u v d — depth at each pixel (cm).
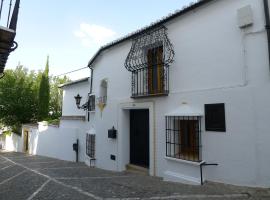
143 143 927
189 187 625
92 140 1216
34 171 1020
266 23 563
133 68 905
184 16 741
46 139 1833
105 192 619
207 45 675
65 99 1786
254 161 561
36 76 3095
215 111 641
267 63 560
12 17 411
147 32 853
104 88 1170
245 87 589
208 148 648
